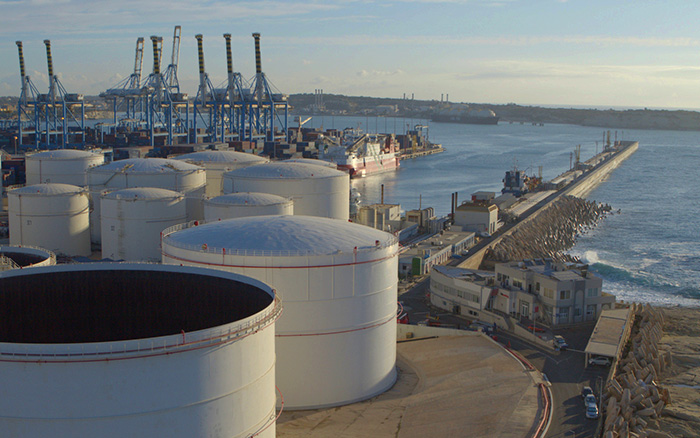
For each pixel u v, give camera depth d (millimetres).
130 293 44500
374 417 55812
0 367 30750
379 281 59250
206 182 118188
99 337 44062
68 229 99562
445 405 58344
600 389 63719
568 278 84625
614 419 55344
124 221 91125
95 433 31359
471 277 91562
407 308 92438
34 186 99188
